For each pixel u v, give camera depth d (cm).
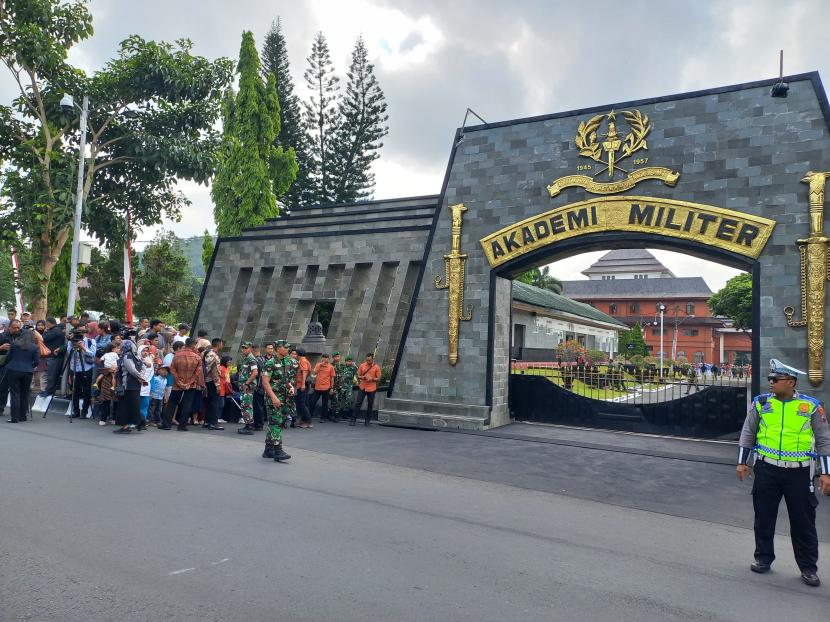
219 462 933
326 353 1731
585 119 1377
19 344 1255
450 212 1525
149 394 1235
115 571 480
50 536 554
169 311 3453
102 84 2258
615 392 1470
